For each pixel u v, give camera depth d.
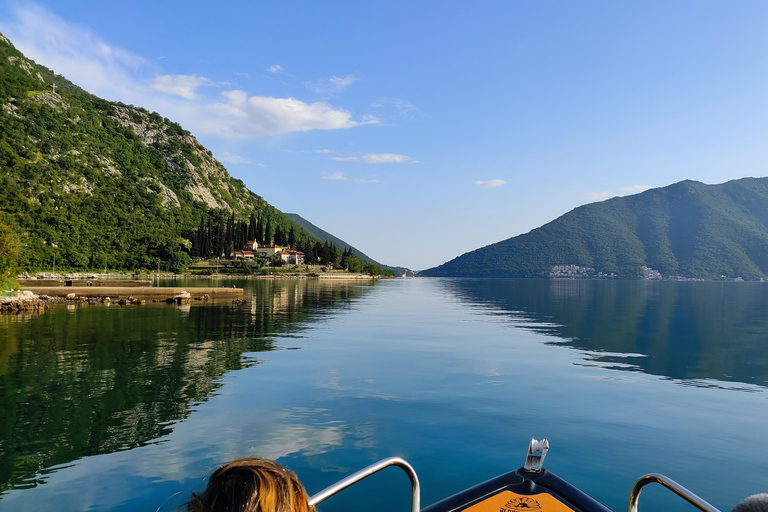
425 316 35.72
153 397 11.92
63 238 134.62
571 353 19.44
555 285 146.62
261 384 13.32
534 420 10.45
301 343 20.92
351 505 6.80
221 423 10.03
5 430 9.52
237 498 1.28
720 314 41.41
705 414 11.11
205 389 12.74
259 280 143.38
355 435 9.43
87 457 8.26
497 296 72.12
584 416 10.80
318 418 10.44
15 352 18.09
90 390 12.52
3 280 42.72
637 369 16.34
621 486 7.48
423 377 14.41
